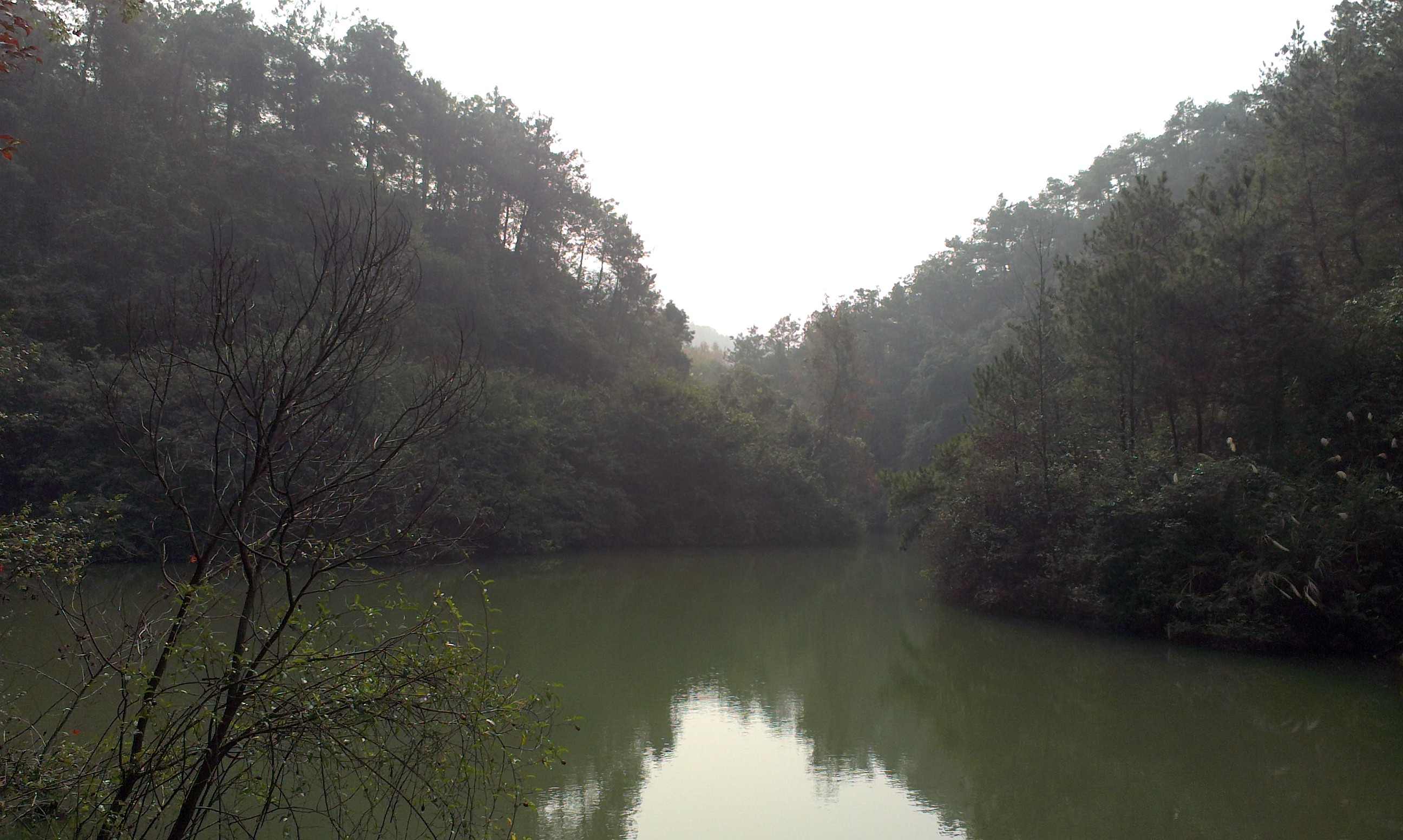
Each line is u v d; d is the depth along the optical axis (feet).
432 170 141.18
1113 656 42.91
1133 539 46.83
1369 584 40.55
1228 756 27.35
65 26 16.89
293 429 13.57
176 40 110.42
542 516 92.94
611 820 21.48
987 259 205.16
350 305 13.29
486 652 13.93
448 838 17.83
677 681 36.96
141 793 12.19
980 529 56.29
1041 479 55.06
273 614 13.65
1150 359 49.32
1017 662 42.04
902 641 47.98
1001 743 28.94
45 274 74.18
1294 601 41.14
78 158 85.87
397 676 12.64
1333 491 42.06
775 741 28.76
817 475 130.31
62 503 21.08
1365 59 65.77
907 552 116.16
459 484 76.23
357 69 130.21
